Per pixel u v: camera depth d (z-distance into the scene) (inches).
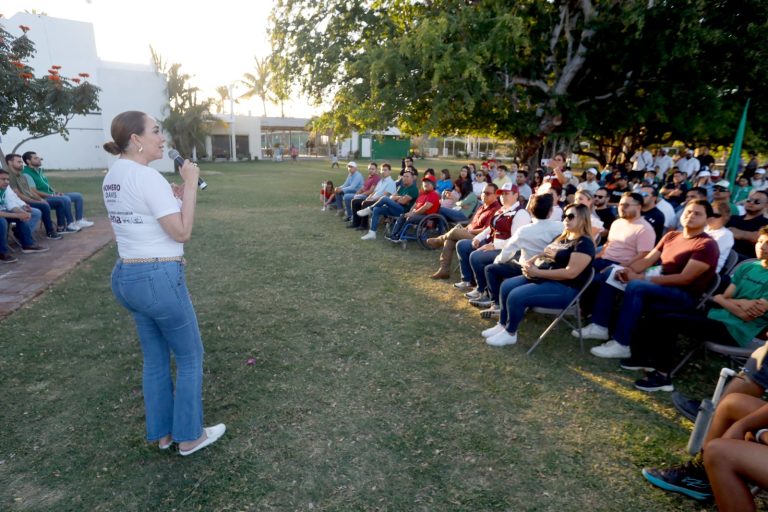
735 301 124.6
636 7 437.4
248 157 1553.9
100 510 85.8
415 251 301.3
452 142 2224.4
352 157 1801.2
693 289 144.0
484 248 202.2
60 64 1168.8
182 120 1149.7
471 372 142.3
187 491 91.0
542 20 501.7
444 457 102.7
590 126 538.0
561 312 153.9
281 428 112.0
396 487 93.4
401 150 1809.8
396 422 115.5
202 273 243.6
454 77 422.3
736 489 68.9
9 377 132.6
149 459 100.0
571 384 136.1
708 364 150.6
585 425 115.7
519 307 155.7
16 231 267.6
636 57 472.7
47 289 209.5
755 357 92.7
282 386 131.6
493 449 105.7
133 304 87.5
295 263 266.5
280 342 160.7
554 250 153.2
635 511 88.3
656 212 241.6
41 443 104.3
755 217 223.8
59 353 147.9
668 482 93.1
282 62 603.2
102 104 1005.2
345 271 251.8
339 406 122.2
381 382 135.0
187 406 98.7
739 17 475.5
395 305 200.4
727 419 87.5
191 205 88.3
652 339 135.8
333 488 92.7
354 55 514.0
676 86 482.6
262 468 98.0
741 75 477.4
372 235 335.0
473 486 94.0
